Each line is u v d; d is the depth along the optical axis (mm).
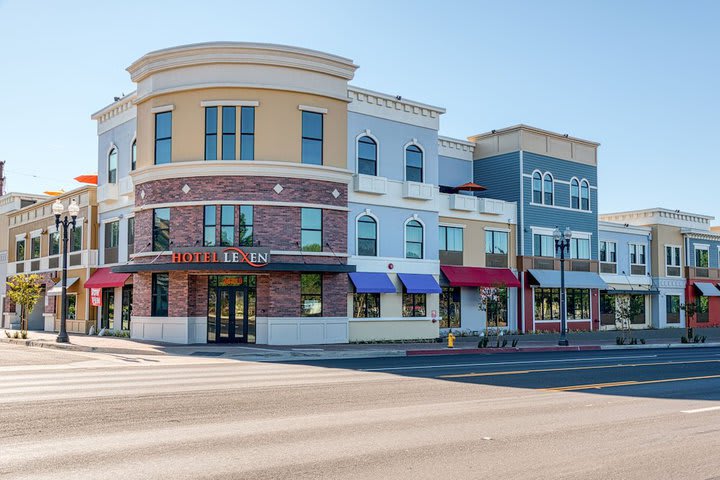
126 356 24281
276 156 30250
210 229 29922
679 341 43062
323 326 31109
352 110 34781
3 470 7621
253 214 29812
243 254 28875
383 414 11617
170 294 30375
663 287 54469
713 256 59656
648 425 10867
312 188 30844
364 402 13023
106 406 12148
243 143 30219
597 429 10477
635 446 9273
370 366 21453
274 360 24328
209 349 26656
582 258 46969
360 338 33750
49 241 44219
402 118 36781
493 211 41406
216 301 30359
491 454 8656
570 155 46688
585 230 47250
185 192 30141
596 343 39531
